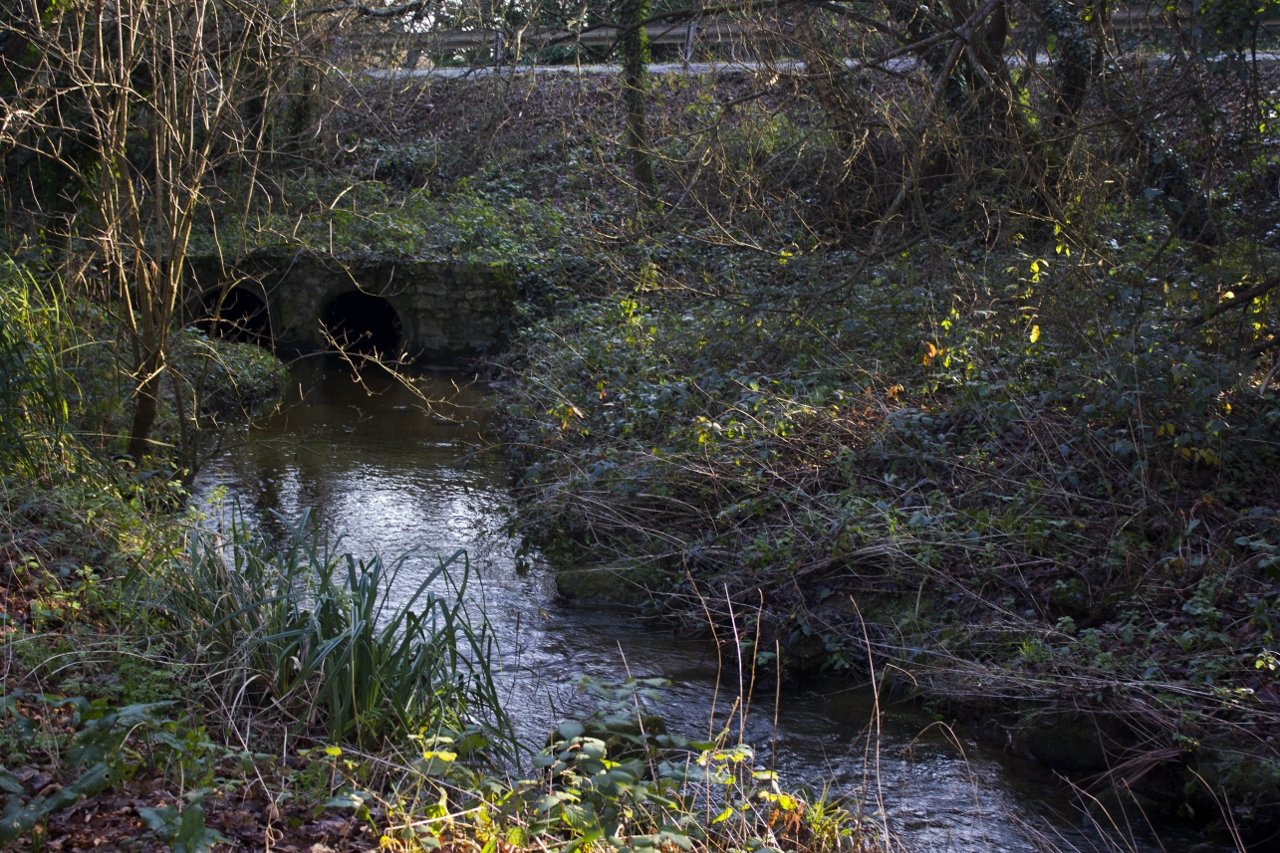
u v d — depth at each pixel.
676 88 17.06
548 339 15.38
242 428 12.71
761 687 6.31
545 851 3.55
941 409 8.88
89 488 6.64
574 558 8.31
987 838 4.65
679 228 13.21
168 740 3.72
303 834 3.68
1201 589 6.02
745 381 10.03
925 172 12.79
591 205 20.14
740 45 13.36
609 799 3.70
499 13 15.81
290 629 5.00
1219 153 8.97
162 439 9.45
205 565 5.46
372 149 21.47
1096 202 10.21
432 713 4.72
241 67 8.96
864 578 7.08
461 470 11.22
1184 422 7.43
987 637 6.29
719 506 8.20
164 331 7.86
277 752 4.40
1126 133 9.62
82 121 9.21
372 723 4.54
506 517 9.39
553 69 23.30
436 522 9.39
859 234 13.30
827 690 6.33
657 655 6.68
